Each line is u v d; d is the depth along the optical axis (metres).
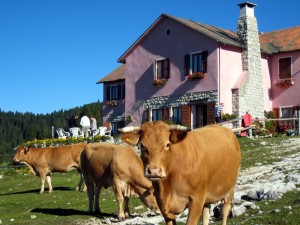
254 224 9.57
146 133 6.93
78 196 18.23
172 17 38.59
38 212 14.91
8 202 17.64
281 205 11.12
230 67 36.66
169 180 7.22
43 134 98.62
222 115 35.28
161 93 39.91
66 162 19.39
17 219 13.81
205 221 8.64
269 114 38.06
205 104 36.91
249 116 30.92
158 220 11.66
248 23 37.44
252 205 11.25
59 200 17.41
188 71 37.91
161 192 7.21
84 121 40.50
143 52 41.50
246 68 37.16
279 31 43.81
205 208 8.69
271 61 40.06
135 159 12.14
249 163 20.92
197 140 7.75
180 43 38.62
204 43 36.94
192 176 7.27
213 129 8.76
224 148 8.16
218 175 7.92
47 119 131.25
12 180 27.08
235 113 35.94
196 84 37.31
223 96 35.91
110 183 12.75
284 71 39.09
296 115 34.78
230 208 9.00
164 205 7.28
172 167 7.19
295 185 13.49
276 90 39.50
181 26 38.53
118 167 12.29
